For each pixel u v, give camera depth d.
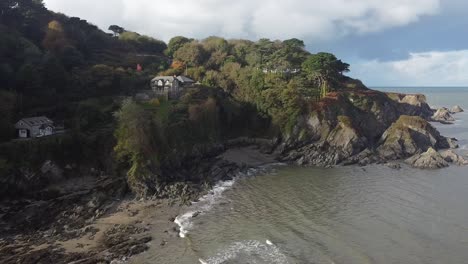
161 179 74.31
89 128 82.94
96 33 145.88
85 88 100.19
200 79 129.88
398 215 59.38
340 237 51.66
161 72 127.38
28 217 58.78
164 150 83.12
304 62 131.62
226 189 74.31
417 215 59.31
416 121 109.00
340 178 81.88
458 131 146.75
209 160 93.62
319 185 76.69
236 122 112.94
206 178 80.31
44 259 45.56
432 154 92.50
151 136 80.50
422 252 47.19
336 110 112.19
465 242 49.75
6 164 66.69
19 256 46.31
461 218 57.81
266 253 47.47
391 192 71.25
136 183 70.19
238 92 122.19
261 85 116.50
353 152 100.81
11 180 66.00
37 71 91.19
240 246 49.44
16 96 82.44
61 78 95.06
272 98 112.12
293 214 60.44
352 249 48.12
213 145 99.25
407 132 105.19
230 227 55.50
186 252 47.88
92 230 54.25
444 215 59.16
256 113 113.75
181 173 82.56
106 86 104.75
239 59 150.38
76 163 75.50
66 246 49.22
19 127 76.56
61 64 102.56
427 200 66.31
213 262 45.41
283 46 160.25
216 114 105.75
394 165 91.00
